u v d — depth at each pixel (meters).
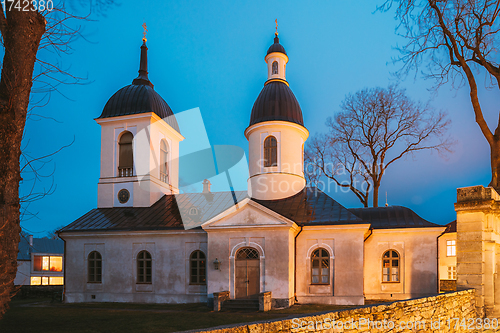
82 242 23.47
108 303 21.94
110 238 23.08
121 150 26.80
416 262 21.67
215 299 18.22
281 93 25.98
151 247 22.45
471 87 18.06
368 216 23.61
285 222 19.17
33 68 7.54
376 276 22.09
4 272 7.00
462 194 13.62
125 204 25.80
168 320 15.72
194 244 21.94
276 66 27.20
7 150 7.14
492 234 13.34
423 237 21.80
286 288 18.88
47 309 19.84
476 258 13.04
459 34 18.27
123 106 26.84
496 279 13.45
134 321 15.63
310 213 21.95
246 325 6.11
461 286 13.19
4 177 7.10
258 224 19.45
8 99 7.16
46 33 7.54
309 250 20.59
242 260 19.66
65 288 23.23
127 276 22.48
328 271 20.34
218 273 19.70
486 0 17.41
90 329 14.23
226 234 19.97
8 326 14.98
